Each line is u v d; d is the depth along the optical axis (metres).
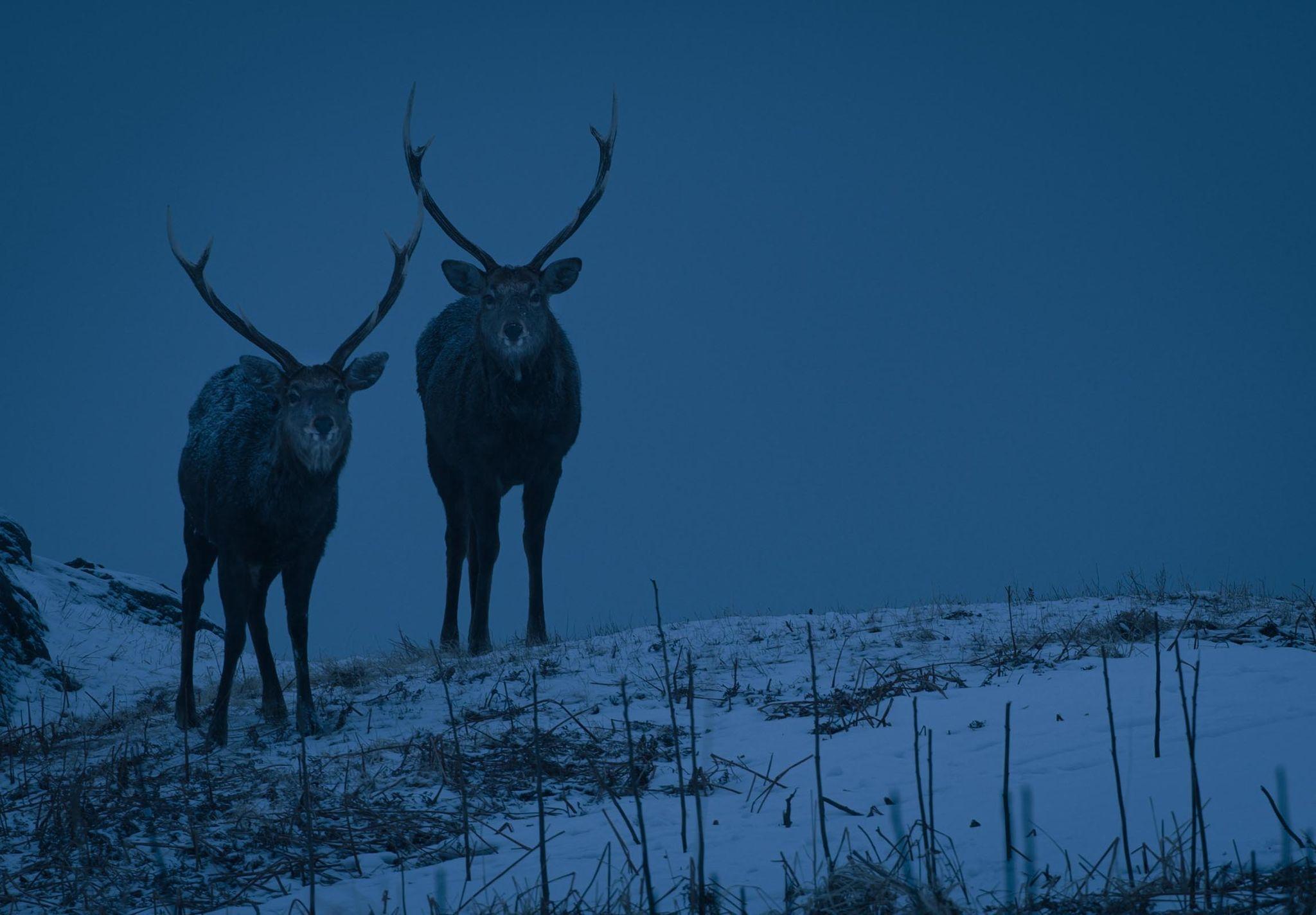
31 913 20.39
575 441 49.97
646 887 18.30
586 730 29.58
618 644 42.69
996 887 17.22
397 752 30.11
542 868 17.08
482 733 30.67
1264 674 28.67
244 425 36.34
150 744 34.88
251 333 35.72
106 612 61.59
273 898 20.25
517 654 42.53
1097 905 16.17
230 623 34.91
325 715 36.12
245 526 35.19
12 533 63.22
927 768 24.14
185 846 23.39
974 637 38.31
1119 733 24.84
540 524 49.00
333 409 34.91
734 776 25.47
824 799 22.62
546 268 48.41
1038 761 23.61
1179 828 18.61
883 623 42.69
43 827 24.62
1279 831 18.08
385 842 22.91
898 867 17.09
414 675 41.16
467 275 48.16
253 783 28.19
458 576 52.41
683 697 33.91
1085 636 36.50
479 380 47.69
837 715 30.11
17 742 35.78
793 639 40.88
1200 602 42.12
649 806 23.78
